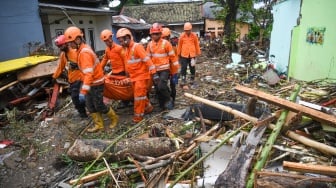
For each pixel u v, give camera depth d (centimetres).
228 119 458
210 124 472
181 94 732
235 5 1584
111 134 498
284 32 990
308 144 347
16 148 474
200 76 972
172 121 521
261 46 1750
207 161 359
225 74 998
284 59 980
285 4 980
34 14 1093
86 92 451
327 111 408
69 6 1341
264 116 384
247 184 272
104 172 356
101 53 1597
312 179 272
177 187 323
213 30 2697
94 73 475
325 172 270
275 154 353
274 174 277
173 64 586
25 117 604
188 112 524
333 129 368
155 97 691
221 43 1653
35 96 712
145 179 340
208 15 2677
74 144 397
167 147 385
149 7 3050
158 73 574
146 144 387
